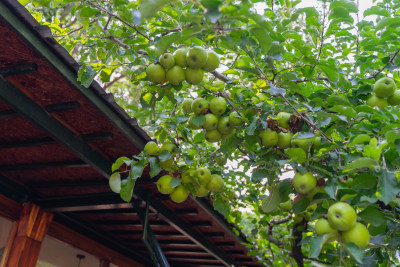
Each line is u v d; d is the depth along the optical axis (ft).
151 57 6.82
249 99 7.04
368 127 6.21
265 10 8.42
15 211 10.58
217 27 4.70
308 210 9.27
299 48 6.66
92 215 12.54
